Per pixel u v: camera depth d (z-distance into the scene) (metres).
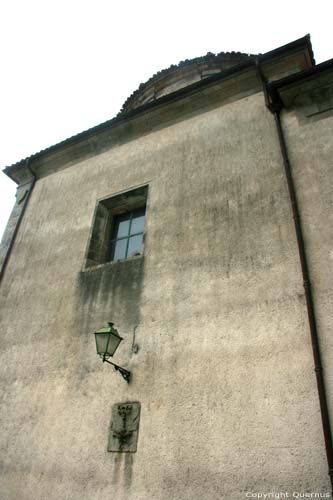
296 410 4.05
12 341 6.82
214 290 5.27
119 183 7.65
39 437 5.51
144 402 4.95
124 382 5.25
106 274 6.47
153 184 7.08
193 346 5.00
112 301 6.11
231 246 5.50
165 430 4.62
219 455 4.19
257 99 6.84
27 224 8.65
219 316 5.04
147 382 5.07
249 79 7.04
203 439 4.36
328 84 5.91
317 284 4.59
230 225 5.70
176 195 6.63
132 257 6.40
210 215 6.00
